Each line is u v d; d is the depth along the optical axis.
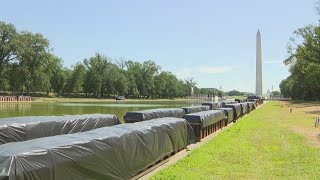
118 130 10.48
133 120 19.47
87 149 8.25
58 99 102.75
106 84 128.25
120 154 9.62
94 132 9.75
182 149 16.28
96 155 8.48
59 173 7.32
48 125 13.12
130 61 149.12
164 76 161.88
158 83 158.00
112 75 128.38
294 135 22.81
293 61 92.25
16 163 6.46
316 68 73.12
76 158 7.84
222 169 12.26
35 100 92.00
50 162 7.13
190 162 13.19
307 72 78.06
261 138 21.16
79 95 128.88
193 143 18.56
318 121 31.97
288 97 180.62
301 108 69.62
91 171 8.28
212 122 23.72
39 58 98.00
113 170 9.19
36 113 42.59
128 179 10.14
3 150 6.89
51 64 106.88
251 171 12.03
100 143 8.76
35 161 6.84
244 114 47.34
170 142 14.17
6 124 11.77
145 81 150.62
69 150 7.74
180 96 185.38
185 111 25.81
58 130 13.59
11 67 94.69
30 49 94.94
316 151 16.33
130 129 10.95
